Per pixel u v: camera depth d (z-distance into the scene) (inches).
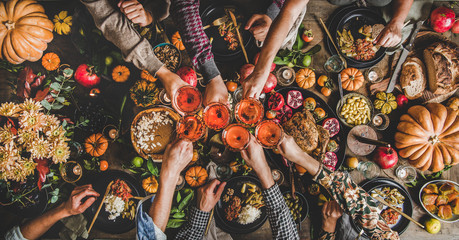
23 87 66.2
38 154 63.7
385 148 65.2
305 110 61.6
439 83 64.0
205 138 64.9
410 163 67.7
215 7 67.6
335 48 67.3
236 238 67.3
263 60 52.3
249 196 66.4
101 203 64.1
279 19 51.9
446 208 66.1
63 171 65.7
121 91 67.0
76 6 66.5
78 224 64.7
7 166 63.3
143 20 56.6
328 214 64.2
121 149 67.1
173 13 55.5
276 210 57.4
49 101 66.4
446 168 68.3
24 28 64.2
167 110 64.4
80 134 66.9
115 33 54.1
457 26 67.5
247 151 54.1
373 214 55.7
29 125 63.7
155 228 52.1
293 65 66.2
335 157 65.1
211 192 61.2
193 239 59.9
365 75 69.2
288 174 66.3
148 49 55.0
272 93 64.4
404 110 68.9
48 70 67.5
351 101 66.3
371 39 66.5
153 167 63.7
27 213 65.6
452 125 64.6
